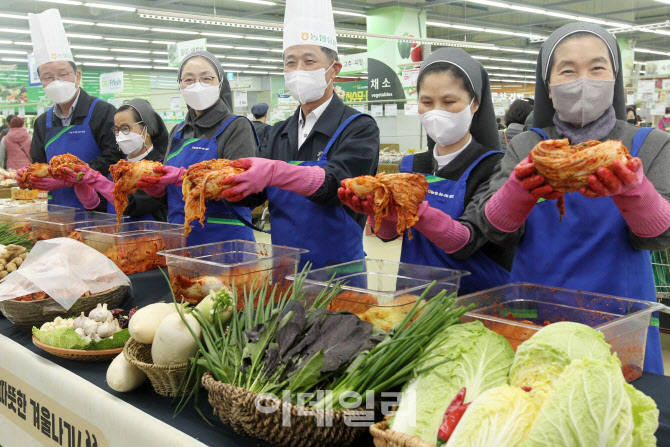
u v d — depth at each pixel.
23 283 1.96
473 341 1.15
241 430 1.20
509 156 1.81
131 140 3.21
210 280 1.81
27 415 1.78
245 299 1.53
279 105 12.72
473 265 1.94
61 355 1.67
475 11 17.70
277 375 1.18
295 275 1.65
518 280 1.83
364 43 22.17
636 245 1.62
